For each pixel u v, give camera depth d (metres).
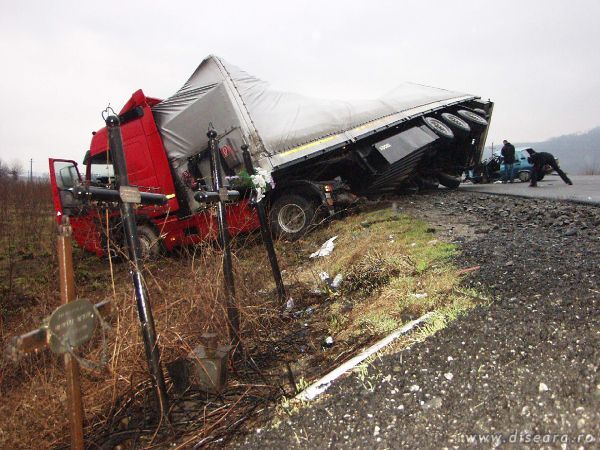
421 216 8.03
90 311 2.05
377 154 8.98
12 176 27.98
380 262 4.71
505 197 10.68
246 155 5.02
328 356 3.27
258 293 4.89
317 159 8.55
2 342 3.88
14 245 10.71
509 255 4.27
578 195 9.88
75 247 9.67
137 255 2.53
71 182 9.43
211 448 2.41
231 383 3.14
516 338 2.50
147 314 2.56
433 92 11.06
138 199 2.58
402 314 3.39
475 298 3.23
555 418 1.86
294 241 8.09
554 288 3.12
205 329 3.50
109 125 2.46
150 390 3.11
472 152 12.98
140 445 2.59
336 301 4.50
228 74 8.02
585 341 2.32
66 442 2.70
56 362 3.38
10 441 2.67
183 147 8.30
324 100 9.02
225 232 3.64
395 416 2.15
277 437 2.29
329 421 2.27
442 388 2.24
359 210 9.29
